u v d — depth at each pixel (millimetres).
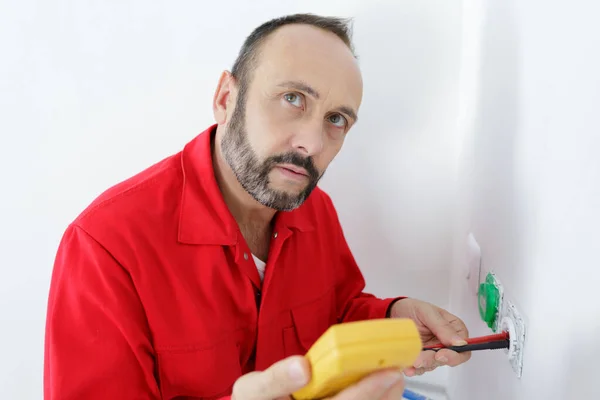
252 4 999
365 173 1090
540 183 612
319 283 964
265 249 922
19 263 1155
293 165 741
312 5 995
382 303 966
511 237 718
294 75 706
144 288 745
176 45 1027
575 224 523
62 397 712
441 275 1141
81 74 1043
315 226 970
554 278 575
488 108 830
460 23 984
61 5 1004
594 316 489
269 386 442
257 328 845
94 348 722
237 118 771
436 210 1099
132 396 730
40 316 1188
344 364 389
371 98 1036
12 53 1031
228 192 858
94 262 732
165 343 763
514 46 703
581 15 503
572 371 535
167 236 776
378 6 986
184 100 1058
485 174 849
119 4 1003
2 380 1221
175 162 848
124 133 1080
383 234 1128
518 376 690
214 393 806
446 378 1153
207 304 791
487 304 805
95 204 779
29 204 1120
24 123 1072
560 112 555
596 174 479
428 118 1043
